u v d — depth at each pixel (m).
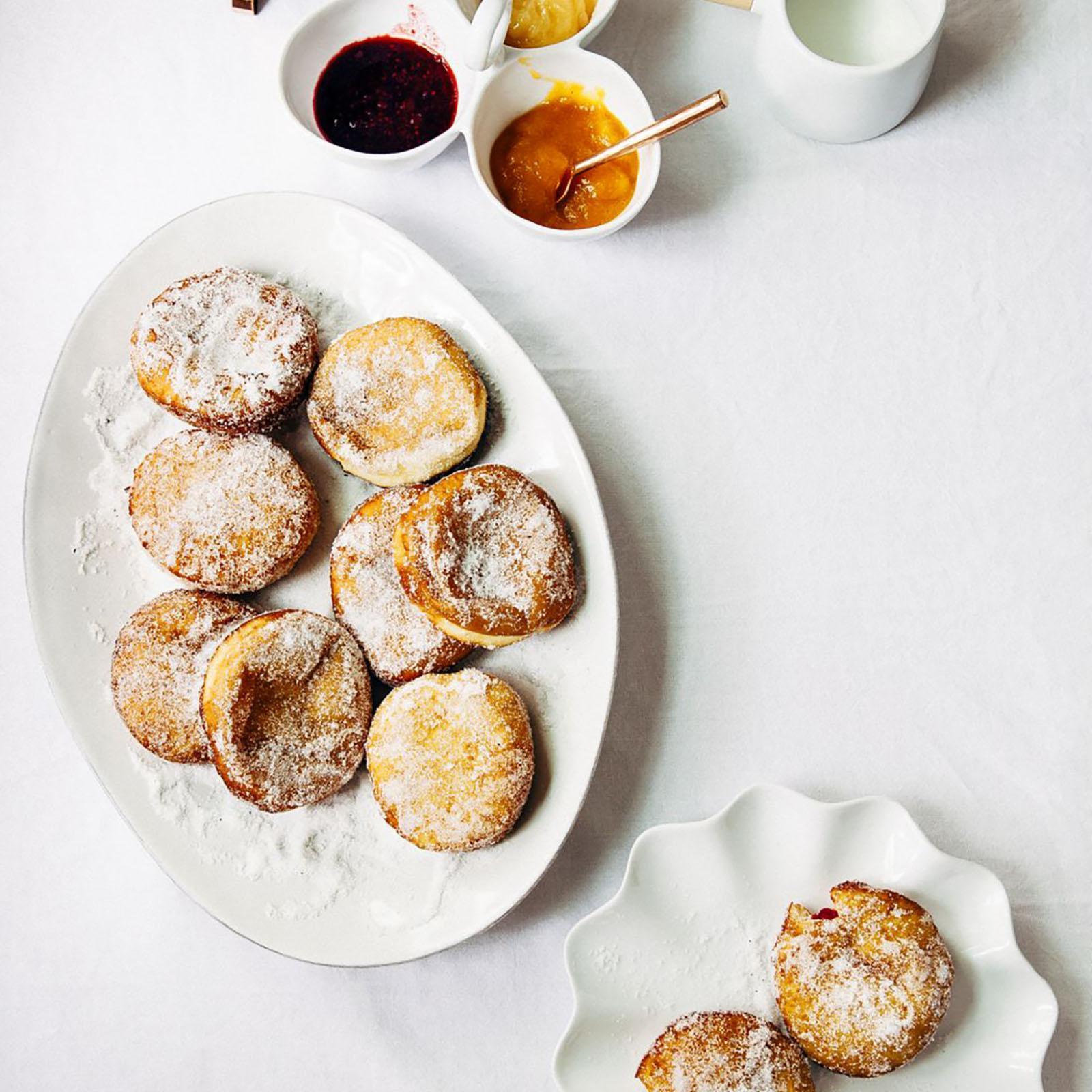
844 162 1.09
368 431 1.04
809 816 1.01
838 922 1.01
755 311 1.09
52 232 1.11
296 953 1.02
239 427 1.04
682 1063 0.99
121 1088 1.06
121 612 1.06
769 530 1.07
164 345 1.04
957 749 1.05
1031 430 1.08
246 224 1.06
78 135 1.11
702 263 1.09
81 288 1.11
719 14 1.10
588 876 1.05
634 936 1.02
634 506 1.07
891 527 1.07
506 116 1.07
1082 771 1.05
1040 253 1.09
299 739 1.02
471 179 1.09
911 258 1.09
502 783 1.00
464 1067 1.05
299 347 1.04
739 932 1.03
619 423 1.08
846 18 1.08
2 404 1.11
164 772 1.04
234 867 1.03
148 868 1.07
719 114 1.10
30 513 1.05
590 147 1.08
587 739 1.02
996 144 1.09
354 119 1.08
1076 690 1.06
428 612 1.00
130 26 1.12
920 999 0.99
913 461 1.08
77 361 1.06
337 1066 1.05
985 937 1.01
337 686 1.03
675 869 1.02
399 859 1.03
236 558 1.03
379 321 1.05
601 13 1.06
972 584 1.07
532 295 1.09
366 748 1.03
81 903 1.07
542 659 1.03
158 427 1.07
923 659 1.06
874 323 1.09
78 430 1.06
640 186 1.05
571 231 1.04
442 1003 1.05
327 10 1.06
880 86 1.04
